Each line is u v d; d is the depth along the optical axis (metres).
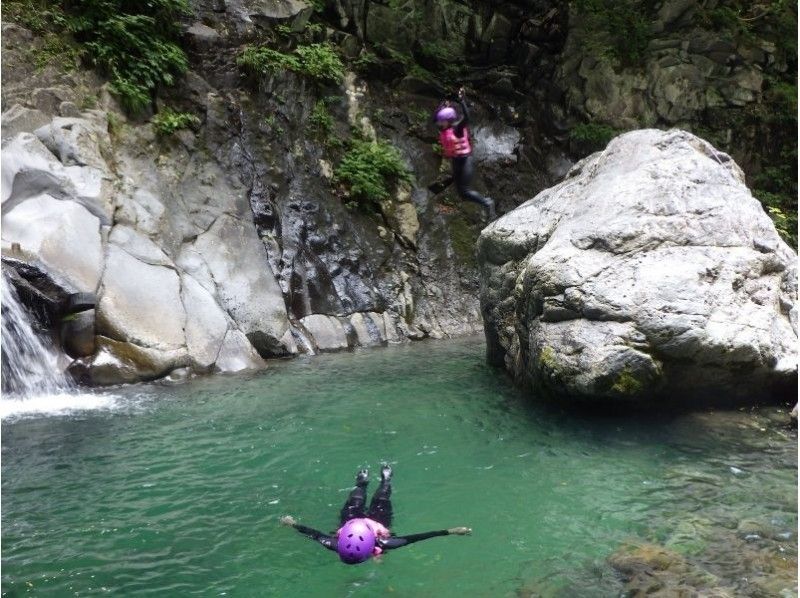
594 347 6.59
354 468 5.93
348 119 14.57
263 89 13.08
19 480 5.49
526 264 8.62
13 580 3.94
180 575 4.05
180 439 6.61
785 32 19.00
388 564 4.21
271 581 4.00
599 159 8.32
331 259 12.63
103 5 11.10
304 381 9.14
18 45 10.12
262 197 12.06
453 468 5.90
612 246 6.92
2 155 9.01
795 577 3.84
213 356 9.59
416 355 11.22
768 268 7.08
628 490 5.26
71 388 8.31
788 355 6.73
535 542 4.45
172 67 11.79
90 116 10.34
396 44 16.25
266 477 5.69
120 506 5.03
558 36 18.11
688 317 6.40
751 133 18.36
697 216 7.03
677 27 18.52
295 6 14.43
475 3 17.38
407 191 14.60
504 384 8.98
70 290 8.52
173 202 10.73
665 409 6.99
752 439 6.29
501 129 16.89
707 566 4.00
